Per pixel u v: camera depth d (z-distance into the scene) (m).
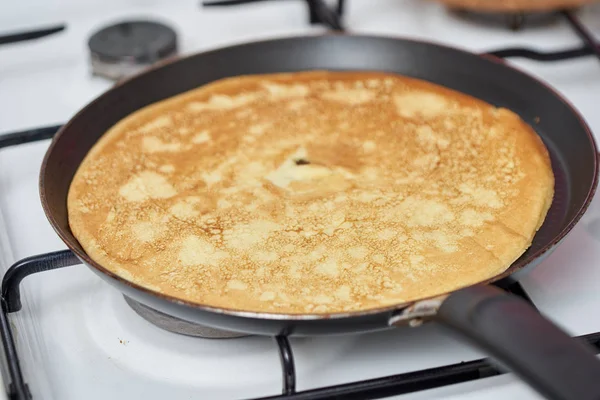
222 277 0.43
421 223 0.46
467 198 0.48
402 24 0.71
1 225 0.52
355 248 0.45
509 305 0.37
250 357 0.45
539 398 0.42
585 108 0.61
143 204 0.48
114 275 0.41
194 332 0.46
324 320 0.39
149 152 0.52
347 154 0.51
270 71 0.59
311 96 0.57
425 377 0.41
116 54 0.63
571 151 0.51
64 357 0.45
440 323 0.39
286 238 0.46
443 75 0.58
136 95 0.56
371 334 0.46
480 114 0.54
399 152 0.51
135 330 0.46
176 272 0.44
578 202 0.47
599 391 0.34
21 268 0.45
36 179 0.56
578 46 0.61
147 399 0.43
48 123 0.61
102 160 0.51
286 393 0.40
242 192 0.49
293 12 0.73
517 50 0.60
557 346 0.36
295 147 0.52
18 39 0.64
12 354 0.42
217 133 0.53
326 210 0.47
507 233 0.46
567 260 0.49
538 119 0.54
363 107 0.56
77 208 0.48
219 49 0.58
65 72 0.66
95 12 0.74
